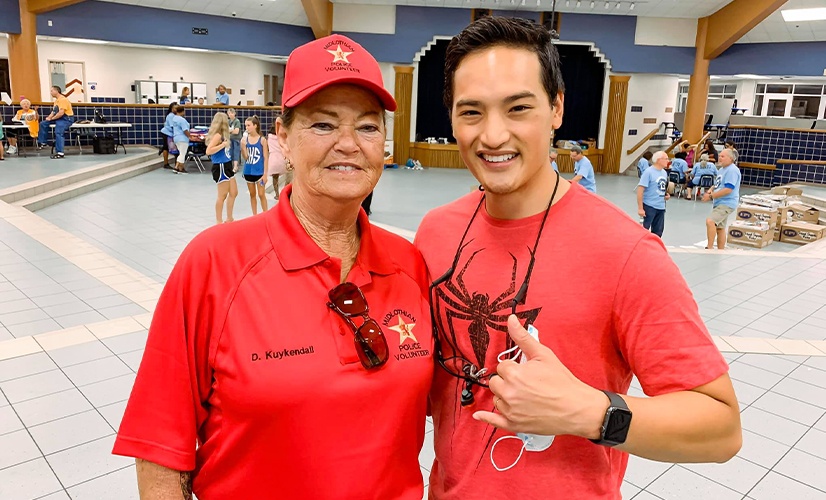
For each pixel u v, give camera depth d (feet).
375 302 3.74
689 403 3.10
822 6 42.65
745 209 27.32
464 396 3.73
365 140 3.50
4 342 11.89
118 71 51.98
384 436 3.52
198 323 3.44
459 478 3.89
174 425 3.41
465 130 3.55
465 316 3.82
